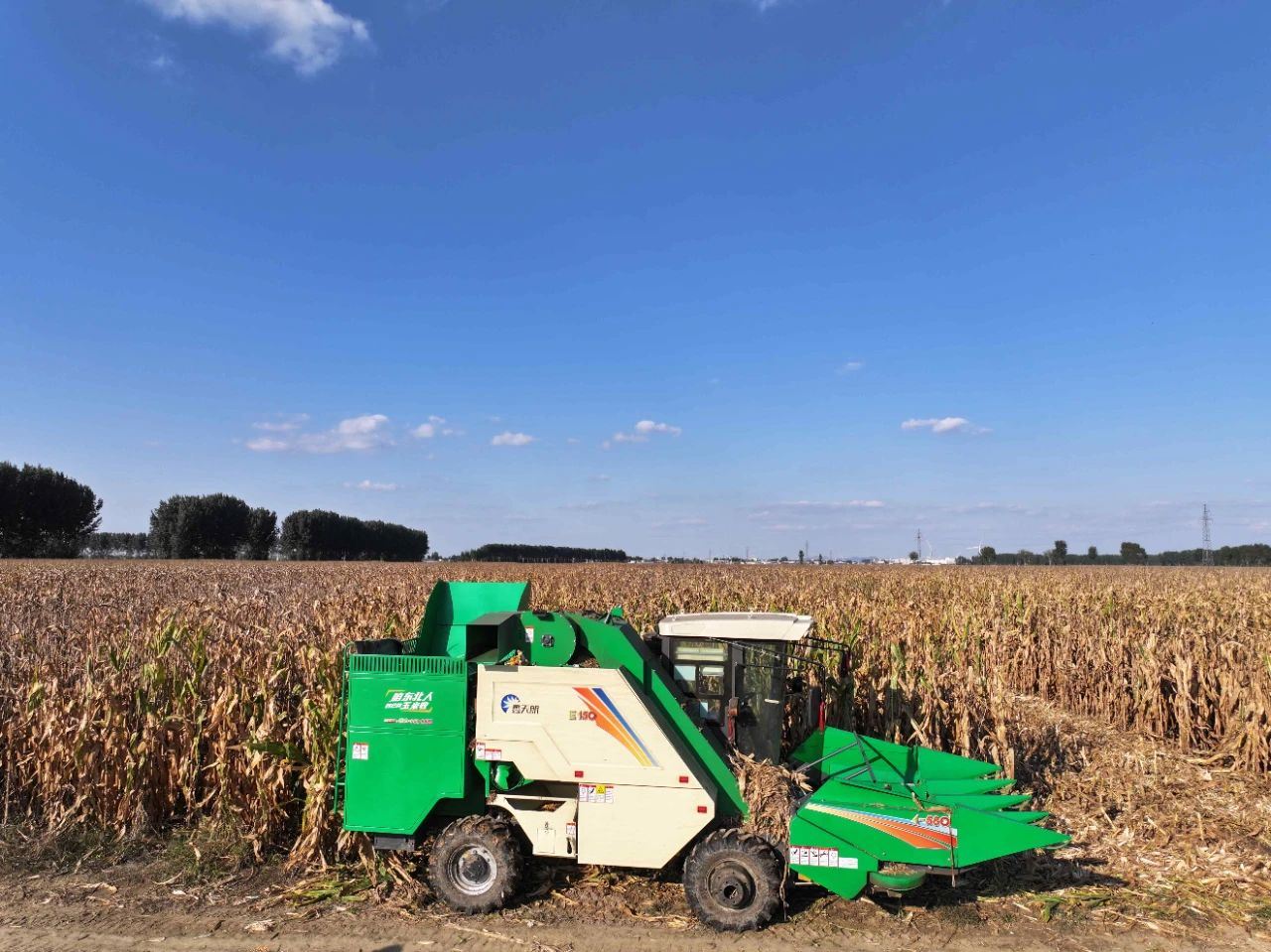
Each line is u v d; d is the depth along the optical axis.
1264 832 7.80
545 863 6.84
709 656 6.86
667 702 6.25
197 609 14.73
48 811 7.83
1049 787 8.98
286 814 7.43
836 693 9.67
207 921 5.97
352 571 38.72
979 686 9.73
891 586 25.09
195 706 8.00
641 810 5.97
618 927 5.86
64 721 7.79
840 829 5.87
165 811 7.89
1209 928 5.89
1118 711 12.24
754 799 6.01
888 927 5.87
